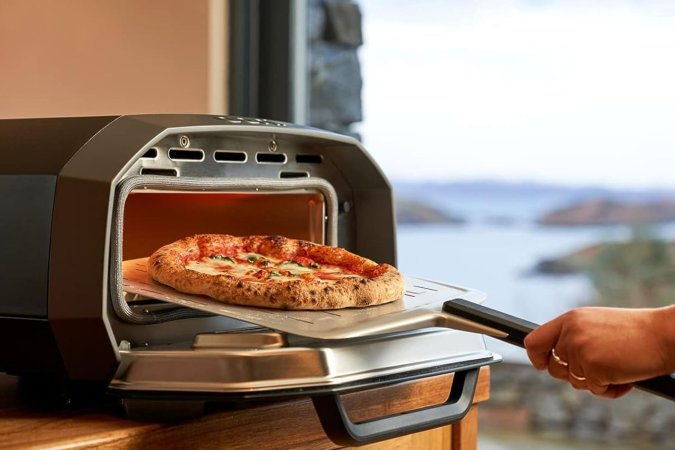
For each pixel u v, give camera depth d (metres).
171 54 2.30
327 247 1.34
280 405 1.16
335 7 2.46
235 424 1.11
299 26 2.47
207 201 1.43
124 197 1.09
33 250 1.06
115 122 1.13
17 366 1.12
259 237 1.36
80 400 1.12
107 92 2.37
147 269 1.27
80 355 1.06
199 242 1.30
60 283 1.04
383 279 1.19
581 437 2.57
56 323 1.04
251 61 2.44
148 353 1.05
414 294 1.25
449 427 1.42
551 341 1.10
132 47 2.34
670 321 1.05
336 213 1.40
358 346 1.10
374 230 1.41
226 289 1.12
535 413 2.61
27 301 1.06
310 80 2.49
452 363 1.19
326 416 1.06
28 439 0.99
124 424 1.05
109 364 1.05
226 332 1.09
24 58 2.48
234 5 2.36
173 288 1.18
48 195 1.06
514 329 1.11
